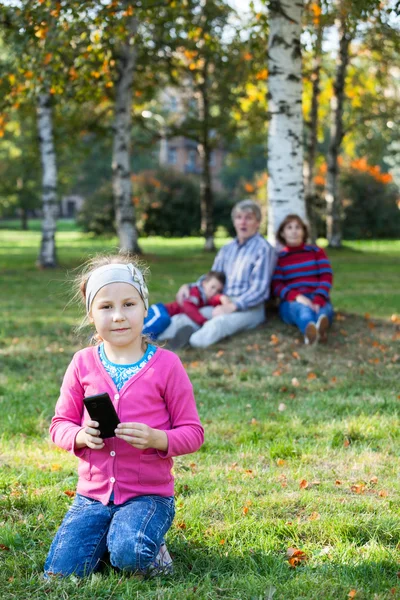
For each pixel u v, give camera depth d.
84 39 8.90
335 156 24.73
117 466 3.00
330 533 3.47
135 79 20.06
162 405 3.08
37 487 4.09
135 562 2.85
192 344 7.71
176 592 2.80
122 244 19.48
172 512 3.07
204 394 6.23
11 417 5.54
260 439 5.04
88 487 3.05
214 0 13.04
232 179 67.62
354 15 7.27
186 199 37.91
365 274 17.23
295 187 8.77
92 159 57.34
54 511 3.73
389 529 3.50
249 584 2.91
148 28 14.70
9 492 4.00
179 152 65.56
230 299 7.96
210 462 4.59
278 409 5.79
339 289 13.99
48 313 10.73
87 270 3.28
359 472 4.38
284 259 8.12
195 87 21.67
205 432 5.20
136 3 8.56
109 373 3.10
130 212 19.41
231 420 5.47
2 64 10.80
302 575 3.00
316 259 8.08
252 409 5.79
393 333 8.09
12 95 11.41
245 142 22.42
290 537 3.48
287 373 6.92
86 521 2.99
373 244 32.38
